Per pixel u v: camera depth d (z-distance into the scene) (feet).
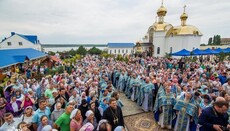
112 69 53.36
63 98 22.03
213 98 21.35
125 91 41.73
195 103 19.90
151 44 157.79
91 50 223.51
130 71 43.04
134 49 179.52
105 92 23.75
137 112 29.73
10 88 28.53
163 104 22.98
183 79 33.99
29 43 163.53
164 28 147.54
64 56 141.49
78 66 70.23
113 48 271.08
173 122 23.04
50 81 33.09
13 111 22.30
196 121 19.62
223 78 33.42
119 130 11.77
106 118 14.85
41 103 17.31
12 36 156.76
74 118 14.94
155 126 24.43
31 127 16.55
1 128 15.96
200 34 134.41
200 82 31.17
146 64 76.64
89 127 13.93
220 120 11.93
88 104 19.04
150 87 29.63
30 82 33.19
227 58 98.53
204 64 66.49
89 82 30.76
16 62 58.90
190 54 75.36
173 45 139.64
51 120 17.54
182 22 141.79
